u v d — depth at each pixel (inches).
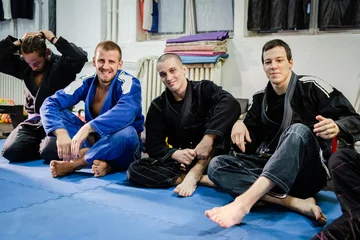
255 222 57.6
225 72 127.8
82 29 169.5
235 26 127.3
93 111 95.0
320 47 110.0
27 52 100.0
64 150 81.1
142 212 61.6
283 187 53.9
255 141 71.4
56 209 62.5
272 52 65.2
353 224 39.7
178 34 148.7
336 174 47.8
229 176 64.6
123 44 155.4
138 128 97.7
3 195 70.2
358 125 58.9
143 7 147.7
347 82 106.4
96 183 81.1
